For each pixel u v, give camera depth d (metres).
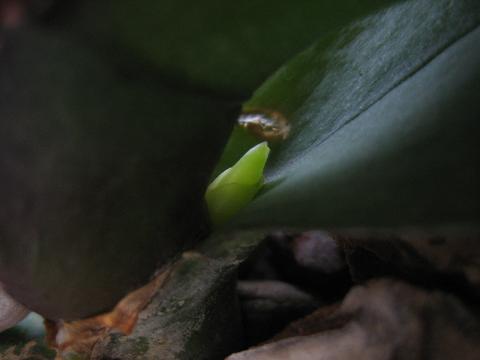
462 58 0.07
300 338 0.08
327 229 0.05
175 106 0.06
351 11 0.06
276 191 0.06
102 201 0.06
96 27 0.05
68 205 0.06
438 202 0.05
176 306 0.08
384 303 0.07
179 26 0.05
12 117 0.05
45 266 0.06
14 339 0.10
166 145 0.06
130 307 0.07
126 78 0.05
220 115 0.06
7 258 0.06
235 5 0.05
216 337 0.09
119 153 0.06
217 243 0.07
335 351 0.07
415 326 0.07
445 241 0.07
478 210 0.05
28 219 0.06
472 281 0.07
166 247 0.07
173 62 0.05
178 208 0.06
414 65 0.08
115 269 0.06
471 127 0.05
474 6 0.08
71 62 0.05
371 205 0.05
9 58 0.05
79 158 0.05
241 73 0.06
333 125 0.09
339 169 0.06
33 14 0.05
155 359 0.09
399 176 0.05
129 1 0.05
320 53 0.09
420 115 0.06
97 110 0.05
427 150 0.05
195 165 0.06
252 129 0.09
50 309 0.07
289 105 0.09
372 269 0.08
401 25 0.08
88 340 0.07
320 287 0.12
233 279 0.09
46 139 0.05
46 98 0.05
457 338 0.07
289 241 0.13
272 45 0.06
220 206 0.08
